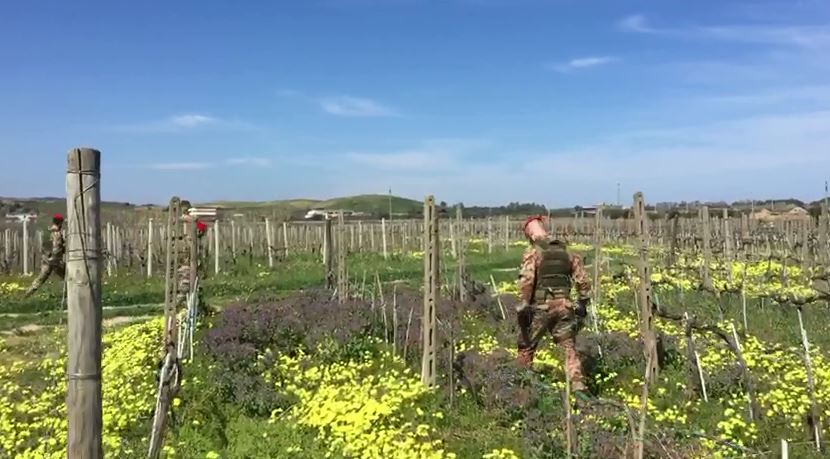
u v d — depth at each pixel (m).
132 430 8.99
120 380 10.61
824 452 7.76
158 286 24.20
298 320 13.19
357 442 7.99
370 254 35.50
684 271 21.62
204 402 9.81
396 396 9.20
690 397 9.50
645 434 7.46
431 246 10.08
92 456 5.20
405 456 7.50
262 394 9.91
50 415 9.66
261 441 8.49
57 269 21.86
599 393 9.84
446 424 8.88
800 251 26.22
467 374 10.08
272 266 30.00
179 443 8.38
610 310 15.18
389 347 12.28
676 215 24.97
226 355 11.61
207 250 26.94
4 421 8.98
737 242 26.58
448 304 15.09
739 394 9.48
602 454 7.29
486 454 7.52
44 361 12.95
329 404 8.95
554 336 9.86
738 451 7.53
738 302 16.27
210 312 16.59
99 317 5.25
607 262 21.67
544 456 7.63
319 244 36.72
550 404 9.01
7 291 22.66
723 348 11.07
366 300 15.41
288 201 97.56
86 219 5.14
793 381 9.80
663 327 13.10
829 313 14.88
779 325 14.12
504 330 13.77
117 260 29.06
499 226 45.94
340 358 11.80
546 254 9.95
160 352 11.78
